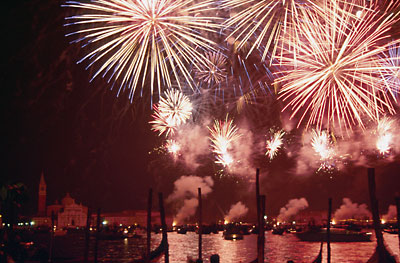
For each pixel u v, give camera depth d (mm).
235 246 86062
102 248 81125
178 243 100562
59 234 151500
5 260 29969
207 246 87375
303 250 69438
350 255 57125
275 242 93938
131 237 132625
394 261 18422
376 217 18312
